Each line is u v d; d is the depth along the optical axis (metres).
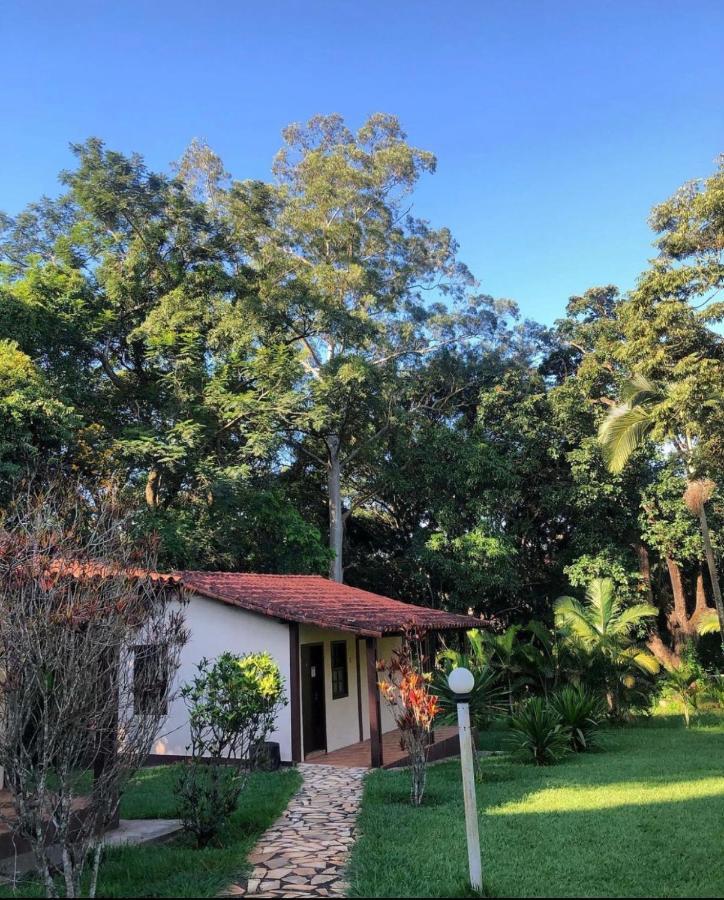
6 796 7.29
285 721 13.17
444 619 16.64
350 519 33.97
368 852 7.04
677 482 25.59
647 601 28.50
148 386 24.59
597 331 29.33
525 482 29.75
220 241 24.91
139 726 5.70
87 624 5.38
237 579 15.77
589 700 14.91
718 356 15.71
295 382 24.84
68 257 24.12
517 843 7.21
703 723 20.05
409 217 31.25
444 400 31.39
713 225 15.55
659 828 7.55
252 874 6.55
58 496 9.14
